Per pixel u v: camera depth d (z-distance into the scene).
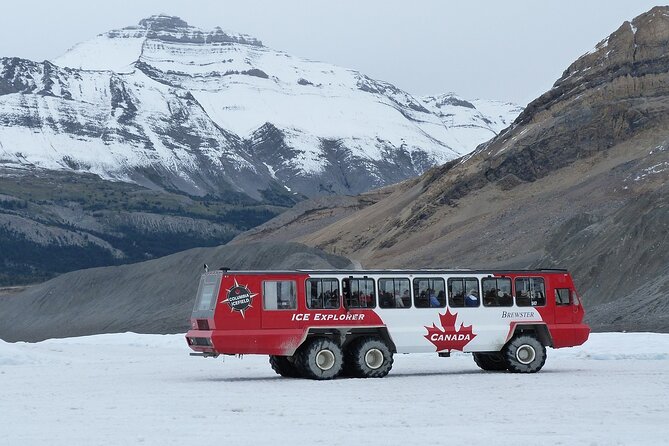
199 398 25.31
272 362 34.44
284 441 16.80
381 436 17.39
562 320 34.84
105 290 145.00
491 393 25.77
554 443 16.23
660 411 20.98
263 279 31.88
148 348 61.03
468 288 33.97
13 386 30.23
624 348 41.34
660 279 71.62
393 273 33.22
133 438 17.27
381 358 32.44
